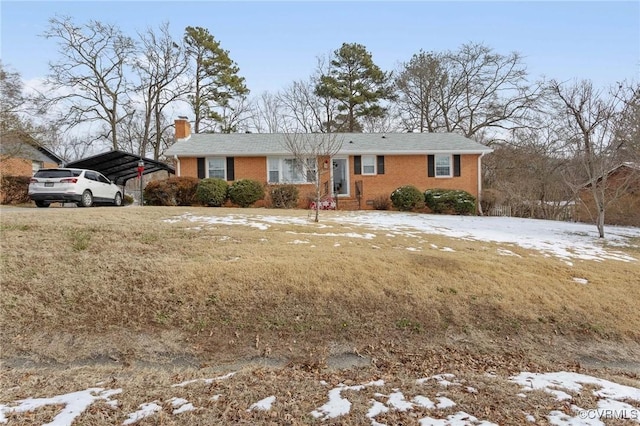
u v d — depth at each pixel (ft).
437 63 101.55
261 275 20.01
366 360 15.19
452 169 64.08
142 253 22.48
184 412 10.37
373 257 23.66
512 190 65.31
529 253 28.60
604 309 19.99
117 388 12.14
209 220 33.63
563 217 62.08
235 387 12.19
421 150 62.95
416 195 57.21
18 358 14.38
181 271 20.03
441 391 11.91
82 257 21.44
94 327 16.24
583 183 41.88
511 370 14.53
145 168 65.51
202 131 108.37
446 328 17.69
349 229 33.14
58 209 39.52
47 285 18.56
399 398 11.34
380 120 112.16
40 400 11.07
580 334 18.03
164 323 16.71
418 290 19.95
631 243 35.53
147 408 10.59
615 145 38.14
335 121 112.06
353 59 107.24
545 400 11.31
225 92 107.45
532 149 80.33
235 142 64.13
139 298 18.01
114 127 95.86
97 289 18.43
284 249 24.40
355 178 62.90
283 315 17.58
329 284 19.77
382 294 19.42
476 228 39.55
